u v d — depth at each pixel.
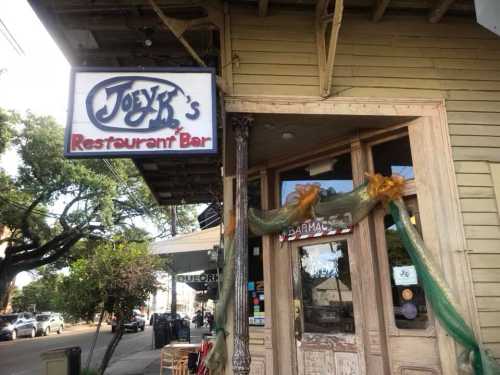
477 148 5.07
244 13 5.24
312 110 4.99
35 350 18.59
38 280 47.03
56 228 24.89
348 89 5.11
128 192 25.48
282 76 5.07
